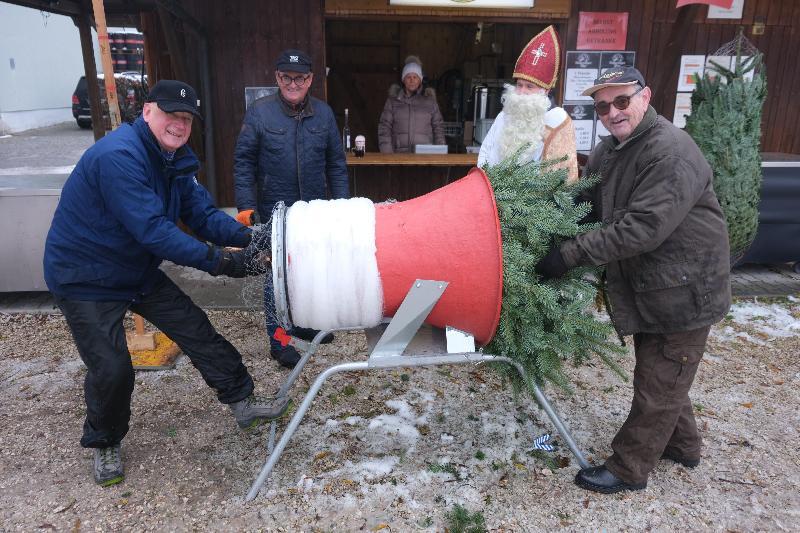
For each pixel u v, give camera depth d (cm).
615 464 258
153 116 232
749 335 429
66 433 304
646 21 571
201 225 275
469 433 305
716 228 231
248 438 300
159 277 266
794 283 533
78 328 244
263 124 344
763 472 278
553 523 244
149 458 284
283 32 539
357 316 225
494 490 263
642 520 246
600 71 579
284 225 218
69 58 2122
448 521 244
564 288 238
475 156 550
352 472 273
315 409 325
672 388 243
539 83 320
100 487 263
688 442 272
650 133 229
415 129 610
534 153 323
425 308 223
